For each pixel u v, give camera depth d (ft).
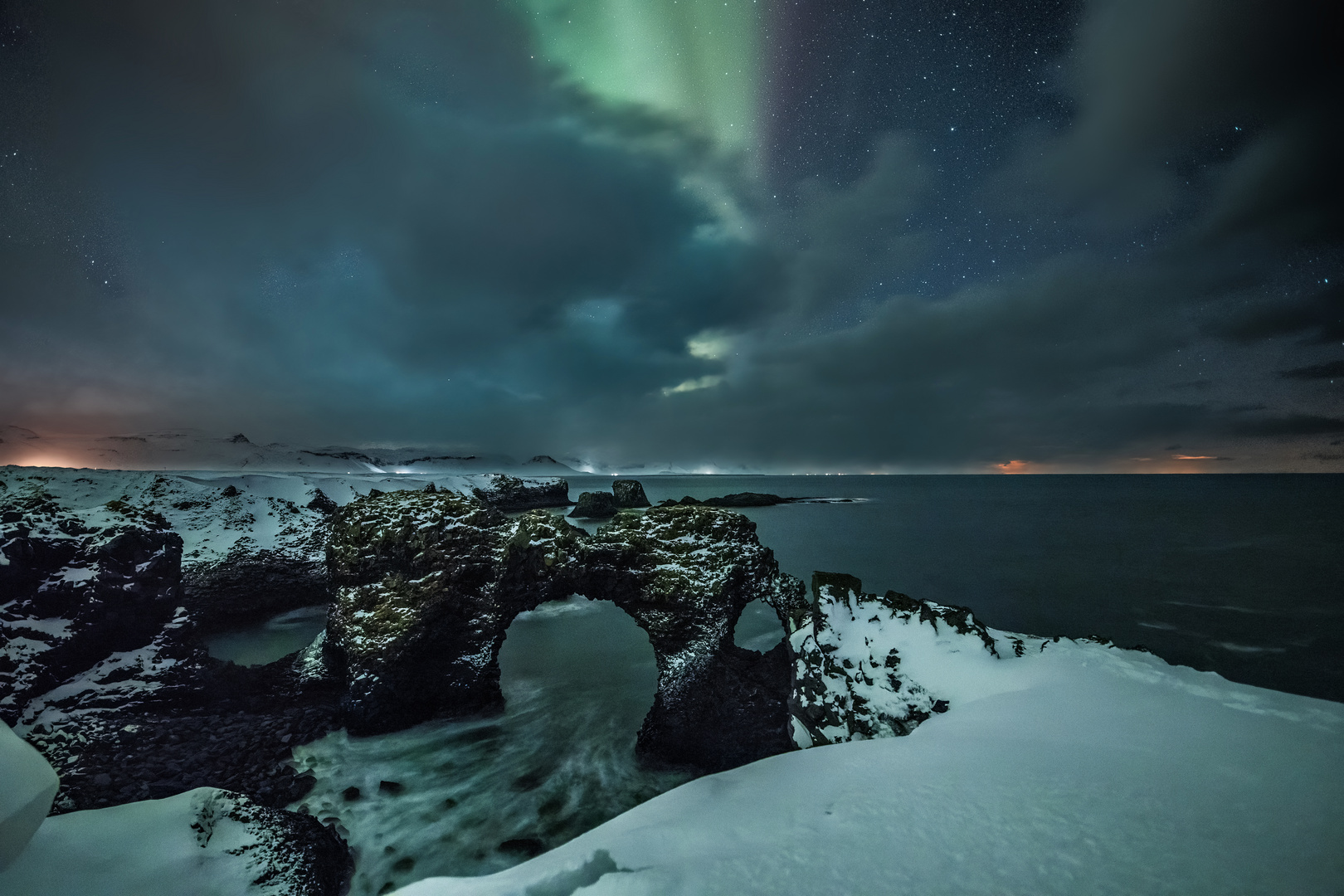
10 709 39.37
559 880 19.49
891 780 23.98
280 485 102.83
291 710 45.98
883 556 123.24
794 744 35.37
